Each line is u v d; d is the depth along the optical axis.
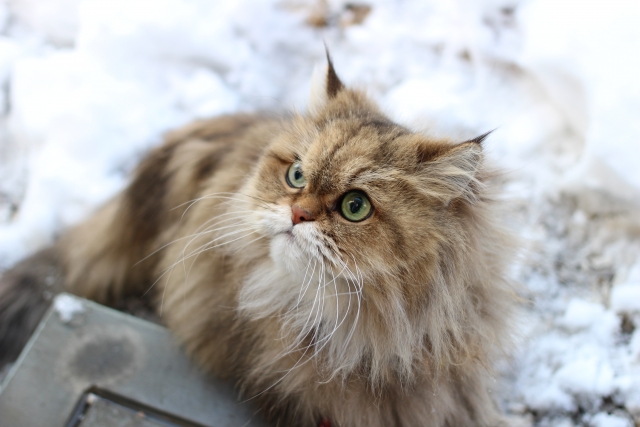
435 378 0.54
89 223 0.71
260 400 0.58
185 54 0.87
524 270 0.69
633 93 0.65
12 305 0.70
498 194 0.58
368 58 0.87
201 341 0.60
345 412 0.55
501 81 0.79
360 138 0.52
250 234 0.54
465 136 0.69
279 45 0.91
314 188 0.51
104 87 0.83
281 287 0.54
